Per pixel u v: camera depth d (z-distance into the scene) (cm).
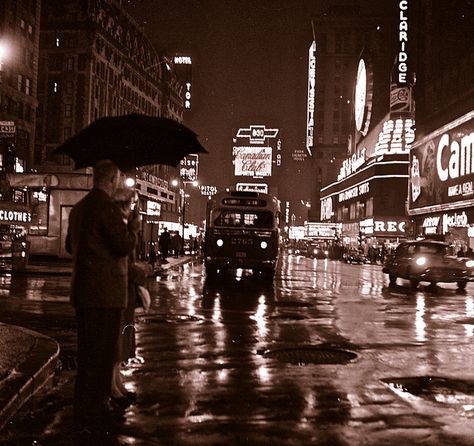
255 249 2341
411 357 839
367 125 10988
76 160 586
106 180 489
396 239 8469
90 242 470
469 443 474
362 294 1930
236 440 473
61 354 807
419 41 7025
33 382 584
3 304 1359
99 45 8869
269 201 2342
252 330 1077
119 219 473
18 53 6756
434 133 6209
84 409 485
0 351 697
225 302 1565
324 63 16825
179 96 13525
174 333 1024
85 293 470
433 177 6212
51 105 8575
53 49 8594
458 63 5881
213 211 2342
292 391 632
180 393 614
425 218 6675
